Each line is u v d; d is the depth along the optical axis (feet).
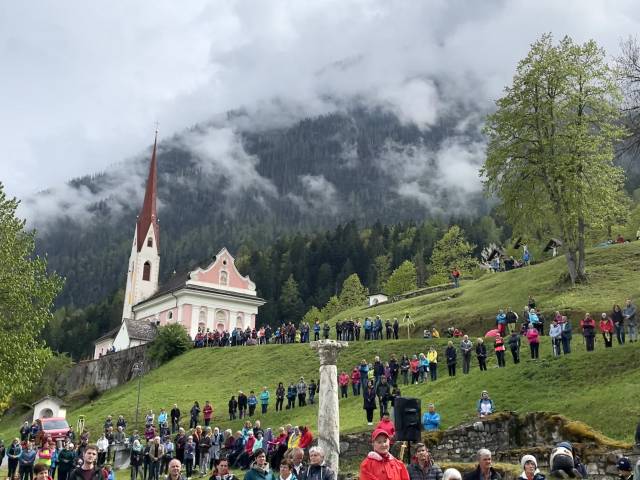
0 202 134.10
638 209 278.87
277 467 84.99
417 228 585.22
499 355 112.06
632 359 94.63
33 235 135.85
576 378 94.99
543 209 168.76
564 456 50.47
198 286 312.09
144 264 371.35
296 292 489.26
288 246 591.78
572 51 170.81
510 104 173.78
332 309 406.62
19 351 123.95
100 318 506.48
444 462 67.72
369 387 102.12
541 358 106.22
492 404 85.71
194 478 95.76
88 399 226.17
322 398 67.62
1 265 127.95
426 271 457.68
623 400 79.10
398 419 56.75
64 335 506.07
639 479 41.06
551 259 206.59
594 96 168.66
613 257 184.85
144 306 339.16
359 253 544.21
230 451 99.86
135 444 100.48
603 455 59.93
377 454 34.96
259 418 133.18
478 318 170.81
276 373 168.25
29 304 128.57
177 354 215.31
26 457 90.22
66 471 83.66
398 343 153.89
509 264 230.48
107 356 234.38
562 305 155.02
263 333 201.67
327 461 65.36
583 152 166.71
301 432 82.02
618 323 107.96
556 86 169.48
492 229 555.28
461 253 360.07
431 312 192.13
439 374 133.90
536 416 73.77
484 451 38.27
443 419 92.94
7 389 122.93
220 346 209.15
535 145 172.14
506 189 172.86
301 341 191.83
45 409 188.75
